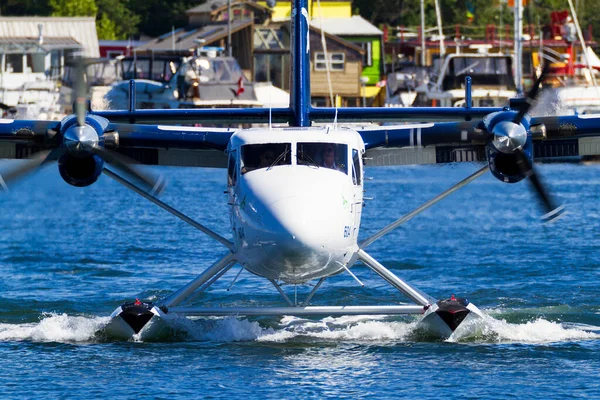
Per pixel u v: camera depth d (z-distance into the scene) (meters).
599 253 95.94
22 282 80.81
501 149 58.19
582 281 79.62
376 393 46.38
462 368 50.97
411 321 64.69
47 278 83.00
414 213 62.28
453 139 59.50
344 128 60.38
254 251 54.34
